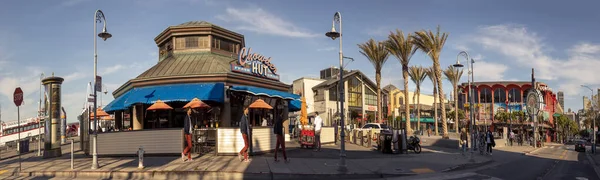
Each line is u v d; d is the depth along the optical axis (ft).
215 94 71.46
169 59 86.99
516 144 140.05
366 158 57.11
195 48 87.81
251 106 71.51
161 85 75.31
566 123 281.95
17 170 46.83
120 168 44.45
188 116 49.06
